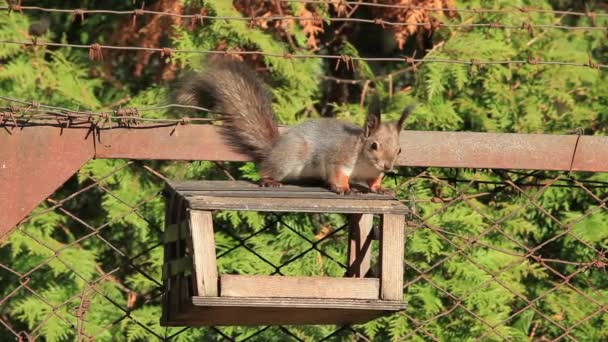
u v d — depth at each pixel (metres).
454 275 11.28
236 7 12.83
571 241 11.87
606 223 11.88
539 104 12.55
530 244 12.15
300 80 12.34
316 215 11.78
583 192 12.05
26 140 6.51
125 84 13.61
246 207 5.97
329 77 12.94
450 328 11.12
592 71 12.80
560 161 7.04
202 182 7.20
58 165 6.57
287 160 7.67
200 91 7.88
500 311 11.36
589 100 12.98
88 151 6.63
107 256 12.70
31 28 13.74
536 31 12.88
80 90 12.77
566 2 14.35
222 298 5.85
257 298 5.89
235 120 7.61
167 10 12.76
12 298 12.36
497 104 12.34
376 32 14.41
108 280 12.27
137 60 13.04
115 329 11.94
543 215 12.12
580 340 11.63
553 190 12.00
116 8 13.91
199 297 5.83
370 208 6.11
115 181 12.31
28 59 12.78
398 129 7.67
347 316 6.51
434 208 11.04
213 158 6.91
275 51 12.23
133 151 6.73
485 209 11.48
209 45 12.26
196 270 5.88
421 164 7.11
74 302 11.73
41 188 6.54
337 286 6.07
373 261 9.84
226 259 11.12
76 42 14.03
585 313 11.60
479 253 11.41
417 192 10.51
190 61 12.07
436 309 10.99
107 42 13.90
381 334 11.64
